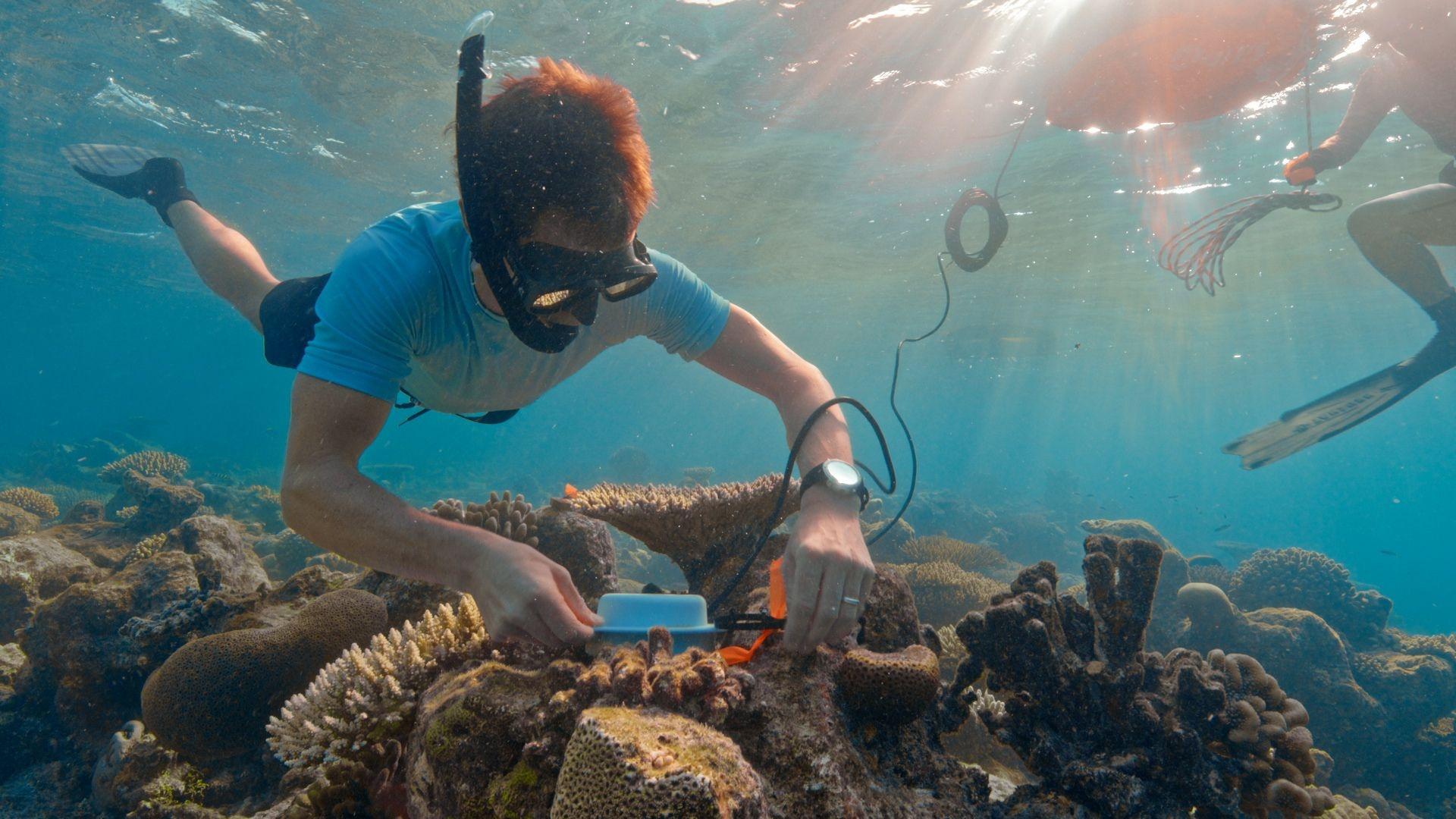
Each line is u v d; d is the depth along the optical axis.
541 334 1.78
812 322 42.38
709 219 21.86
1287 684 9.23
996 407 124.00
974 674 2.14
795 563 1.64
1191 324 36.78
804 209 20.12
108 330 74.38
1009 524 25.64
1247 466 5.21
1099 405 111.75
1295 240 20.94
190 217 3.63
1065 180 16.58
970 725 4.79
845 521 1.75
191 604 4.60
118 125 17.62
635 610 1.72
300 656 3.15
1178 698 2.01
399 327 1.80
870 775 1.66
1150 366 56.25
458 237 1.87
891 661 1.71
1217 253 5.72
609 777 1.18
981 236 21.50
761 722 1.57
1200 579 13.52
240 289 3.33
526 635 1.58
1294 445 5.09
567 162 1.54
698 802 1.12
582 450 97.19
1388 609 10.95
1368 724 8.87
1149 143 14.18
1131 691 1.99
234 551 7.47
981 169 16.05
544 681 1.62
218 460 39.91
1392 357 48.69
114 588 5.23
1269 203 5.39
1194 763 1.88
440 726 1.60
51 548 8.02
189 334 69.12
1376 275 25.41
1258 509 123.81
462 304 1.92
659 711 1.40
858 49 11.38
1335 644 9.33
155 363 120.06
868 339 47.62
